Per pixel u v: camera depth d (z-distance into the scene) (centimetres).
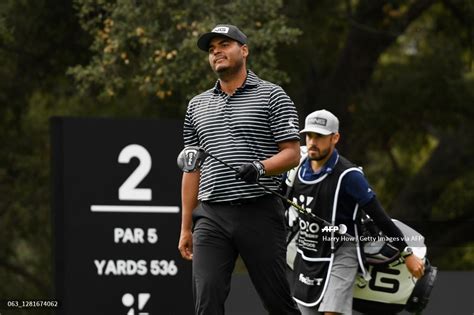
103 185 2397
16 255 5222
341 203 2141
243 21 3688
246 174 1791
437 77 4719
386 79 4778
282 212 1908
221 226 1861
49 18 4438
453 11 4794
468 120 4900
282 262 1894
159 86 3638
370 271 2225
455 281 2578
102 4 3797
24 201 4984
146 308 2428
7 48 4556
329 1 4647
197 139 1934
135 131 2411
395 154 5522
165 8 3662
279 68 4478
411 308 2258
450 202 5097
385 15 4738
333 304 2161
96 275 2405
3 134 4938
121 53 3697
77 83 4112
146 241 2423
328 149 2139
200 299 1853
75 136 2378
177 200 2431
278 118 1853
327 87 4716
